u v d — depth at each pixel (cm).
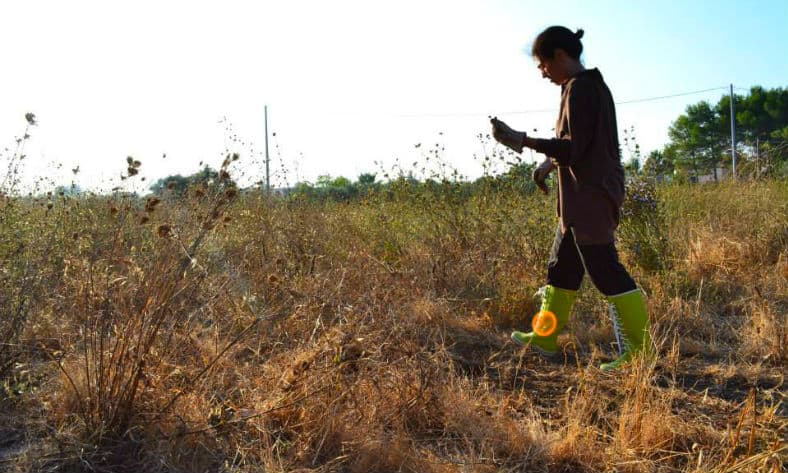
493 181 548
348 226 564
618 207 330
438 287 446
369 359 263
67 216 422
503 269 471
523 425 257
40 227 391
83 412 241
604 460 235
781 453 234
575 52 337
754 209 646
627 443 243
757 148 883
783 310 418
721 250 527
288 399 253
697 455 238
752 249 533
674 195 716
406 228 550
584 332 392
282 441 241
